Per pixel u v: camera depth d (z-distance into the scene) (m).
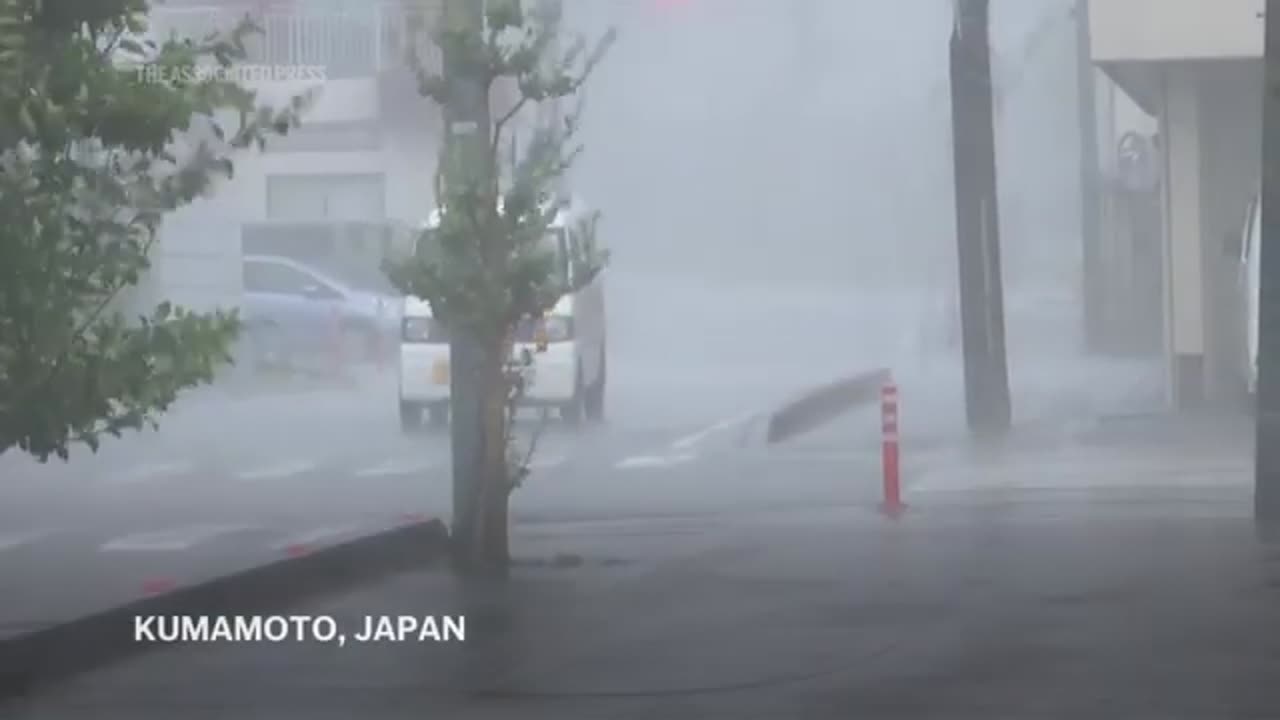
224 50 14.12
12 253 13.07
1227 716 12.48
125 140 13.27
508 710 13.00
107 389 13.43
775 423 33.12
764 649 14.80
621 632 15.61
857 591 17.31
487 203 18.52
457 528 19.31
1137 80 36.12
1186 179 35.53
